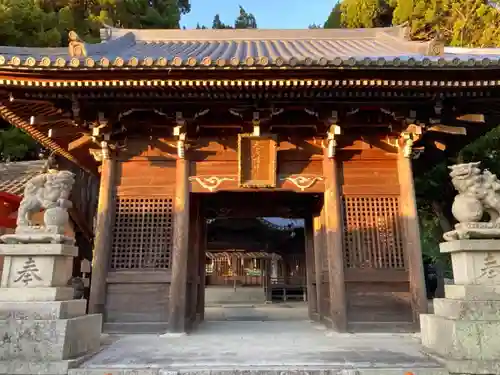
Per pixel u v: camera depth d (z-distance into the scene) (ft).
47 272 21.88
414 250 32.12
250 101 31.76
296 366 19.90
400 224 33.65
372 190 34.17
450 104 32.96
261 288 106.42
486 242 22.24
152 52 44.55
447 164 58.75
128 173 34.73
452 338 20.33
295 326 38.78
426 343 23.62
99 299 31.45
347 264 32.96
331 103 32.01
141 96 30.71
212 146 34.88
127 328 31.32
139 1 97.04
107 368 19.56
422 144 37.86
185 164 34.22
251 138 33.58
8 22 63.72
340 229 33.01
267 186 33.78
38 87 29.22
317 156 34.99
